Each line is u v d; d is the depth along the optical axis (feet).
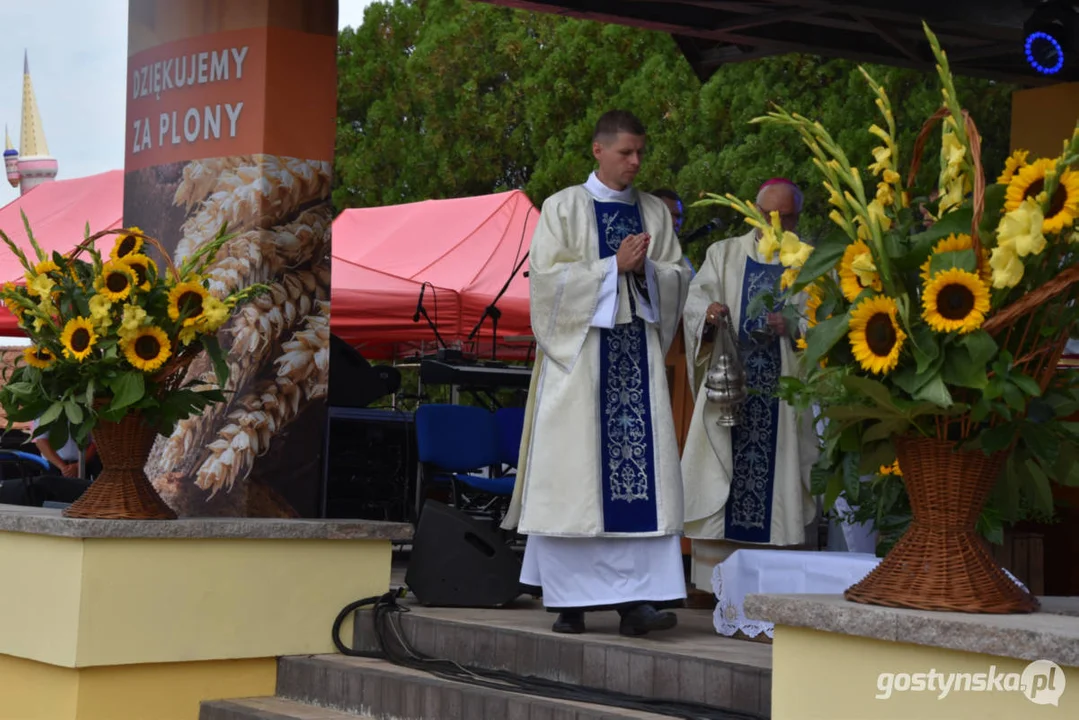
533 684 15.10
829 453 10.53
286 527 17.88
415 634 17.39
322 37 20.48
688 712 13.43
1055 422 9.97
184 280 17.26
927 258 9.67
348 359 26.66
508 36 61.05
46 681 17.20
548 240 16.61
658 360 16.71
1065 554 21.58
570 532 15.96
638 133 16.80
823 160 10.11
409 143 63.46
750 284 18.94
